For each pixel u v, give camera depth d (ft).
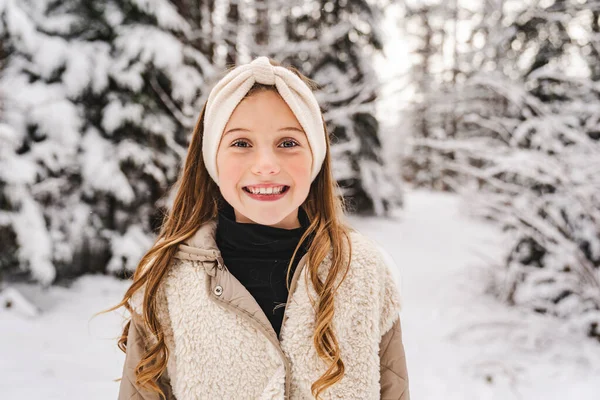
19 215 14.03
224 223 3.26
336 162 33.22
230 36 22.80
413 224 37.27
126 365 3.19
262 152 2.88
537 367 10.96
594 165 12.28
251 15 28.07
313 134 3.08
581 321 11.78
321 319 2.94
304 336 2.98
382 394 3.33
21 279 16.31
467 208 16.29
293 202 2.97
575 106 14.47
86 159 16.99
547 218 14.06
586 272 12.35
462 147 13.57
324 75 31.37
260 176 2.85
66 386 8.86
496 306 16.21
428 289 19.38
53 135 15.87
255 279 3.15
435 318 15.30
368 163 37.83
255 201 2.92
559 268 13.57
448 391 9.93
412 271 22.86
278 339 3.03
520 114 17.08
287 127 2.93
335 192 3.67
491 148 13.88
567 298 12.87
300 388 2.97
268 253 3.22
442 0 26.78
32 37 15.65
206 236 3.22
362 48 33.45
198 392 2.88
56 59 16.56
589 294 12.16
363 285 3.17
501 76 14.93
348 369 3.01
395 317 3.39
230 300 2.95
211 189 3.56
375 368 3.08
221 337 2.91
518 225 13.38
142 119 17.56
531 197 13.65
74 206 17.08
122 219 18.26
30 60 16.75
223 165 2.97
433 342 12.94
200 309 2.96
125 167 18.04
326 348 2.91
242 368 2.89
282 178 2.91
